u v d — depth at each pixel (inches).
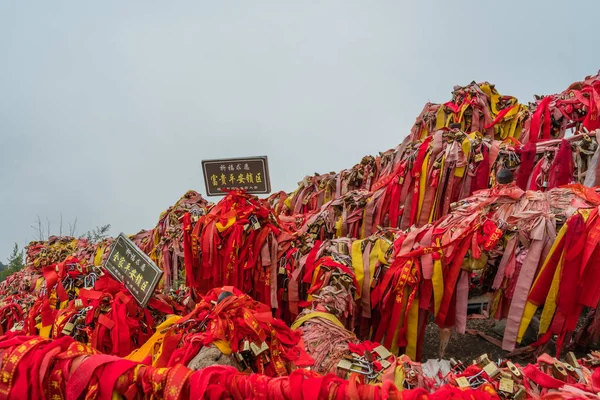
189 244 156.0
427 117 280.8
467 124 266.2
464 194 184.5
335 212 201.3
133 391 79.0
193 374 77.0
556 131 229.9
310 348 104.9
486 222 123.0
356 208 197.3
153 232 253.0
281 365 91.1
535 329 152.6
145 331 118.0
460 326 124.9
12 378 80.4
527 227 121.3
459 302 125.5
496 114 267.1
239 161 148.7
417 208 189.6
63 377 81.0
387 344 130.4
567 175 166.1
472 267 122.3
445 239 124.8
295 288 145.9
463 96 269.6
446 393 73.1
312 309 123.3
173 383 76.1
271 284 149.3
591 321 138.6
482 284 140.3
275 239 151.1
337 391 73.0
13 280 263.7
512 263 122.3
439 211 187.8
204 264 151.4
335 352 100.7
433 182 184.2
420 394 72.8
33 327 129.8
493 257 126.3
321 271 133.3
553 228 118.7
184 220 157.0
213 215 152.3
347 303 127.0
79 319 113.6
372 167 252.4
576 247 111.1
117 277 121.1
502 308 130.7
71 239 330.0
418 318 131.1
